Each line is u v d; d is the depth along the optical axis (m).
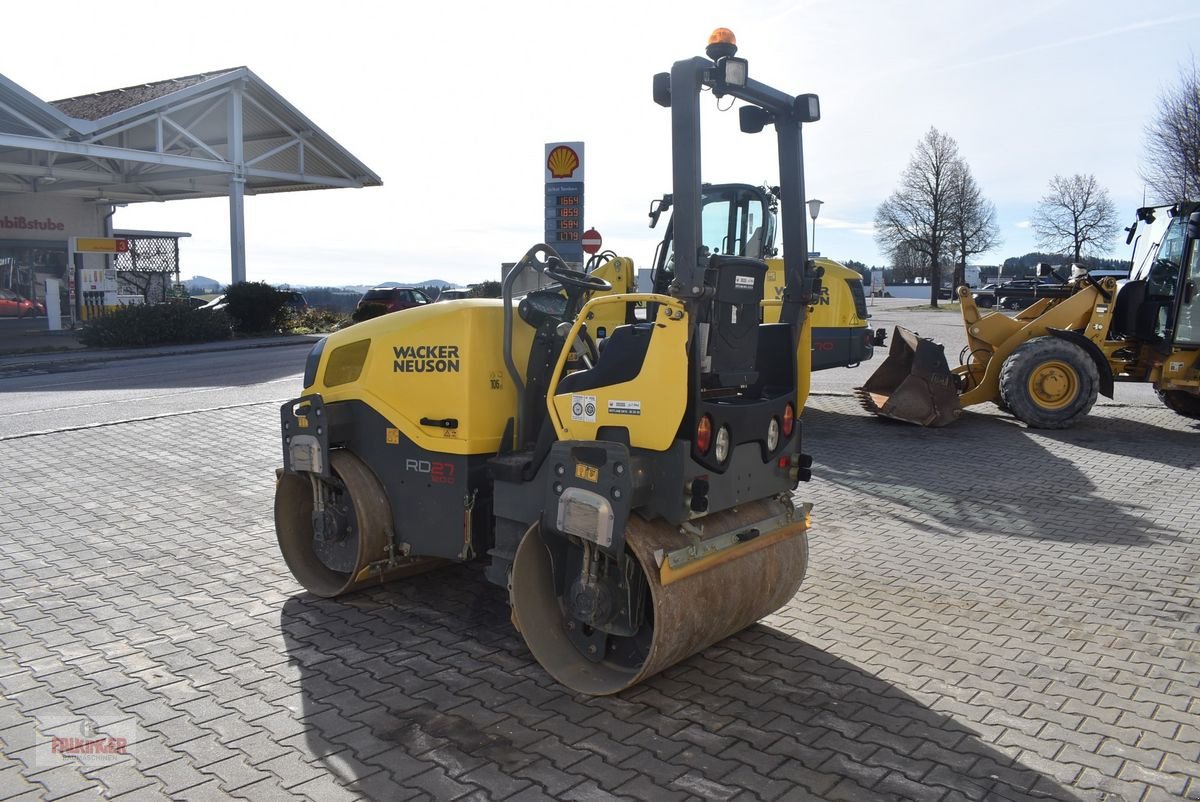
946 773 3.66
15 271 32.38
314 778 3.56
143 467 9.04
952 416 11.65
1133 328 11.82
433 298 32.38
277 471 5.74
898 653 4.84
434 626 5.15
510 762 3.70
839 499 8.07
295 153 30.64
